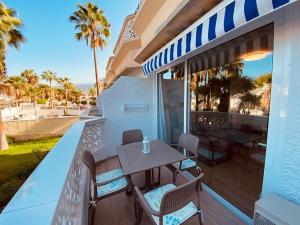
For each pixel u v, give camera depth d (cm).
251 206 246
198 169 304
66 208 144
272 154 193
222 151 316
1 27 902
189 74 377
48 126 1562
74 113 2814
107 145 512
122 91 522
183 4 231
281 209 156
